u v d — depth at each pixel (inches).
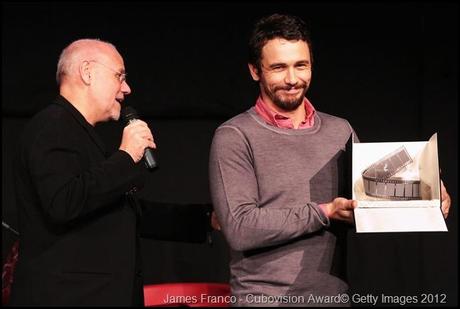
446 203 123.9
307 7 226.4
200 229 155.6
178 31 224.8
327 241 121.8
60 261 122.7
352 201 113.5
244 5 225.5
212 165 123.0
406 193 120.8
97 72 133.4
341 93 226.1
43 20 222.1
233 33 225.0
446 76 227.3
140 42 223.9
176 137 225.0
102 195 120.0
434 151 120.3
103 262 124.8
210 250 224.8
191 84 224.7
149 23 224.4
